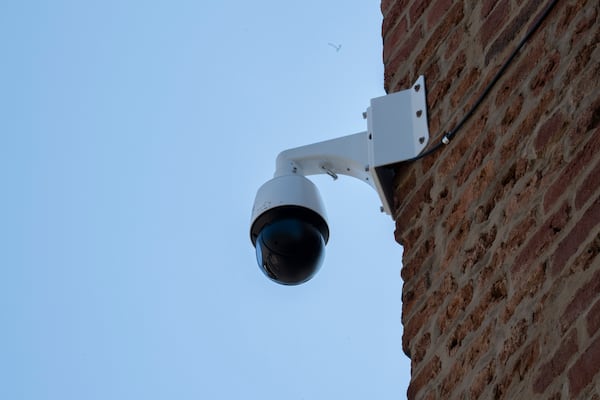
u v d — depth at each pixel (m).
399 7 7.07
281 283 6.43
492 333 5.26
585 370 4.62
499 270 5.39
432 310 5.77
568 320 4.83
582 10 5.57
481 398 5.14
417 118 6.37
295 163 6.63
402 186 6.33
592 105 5.25
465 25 6.38
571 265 4.95
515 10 6.03
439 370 5.53
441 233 5.92
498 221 5.53
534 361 4.92
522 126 5.62
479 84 6.06
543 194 5.30
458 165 5.97
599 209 4.92
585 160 5.14
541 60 5.70
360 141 6.52
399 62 6.82
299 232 6.29
